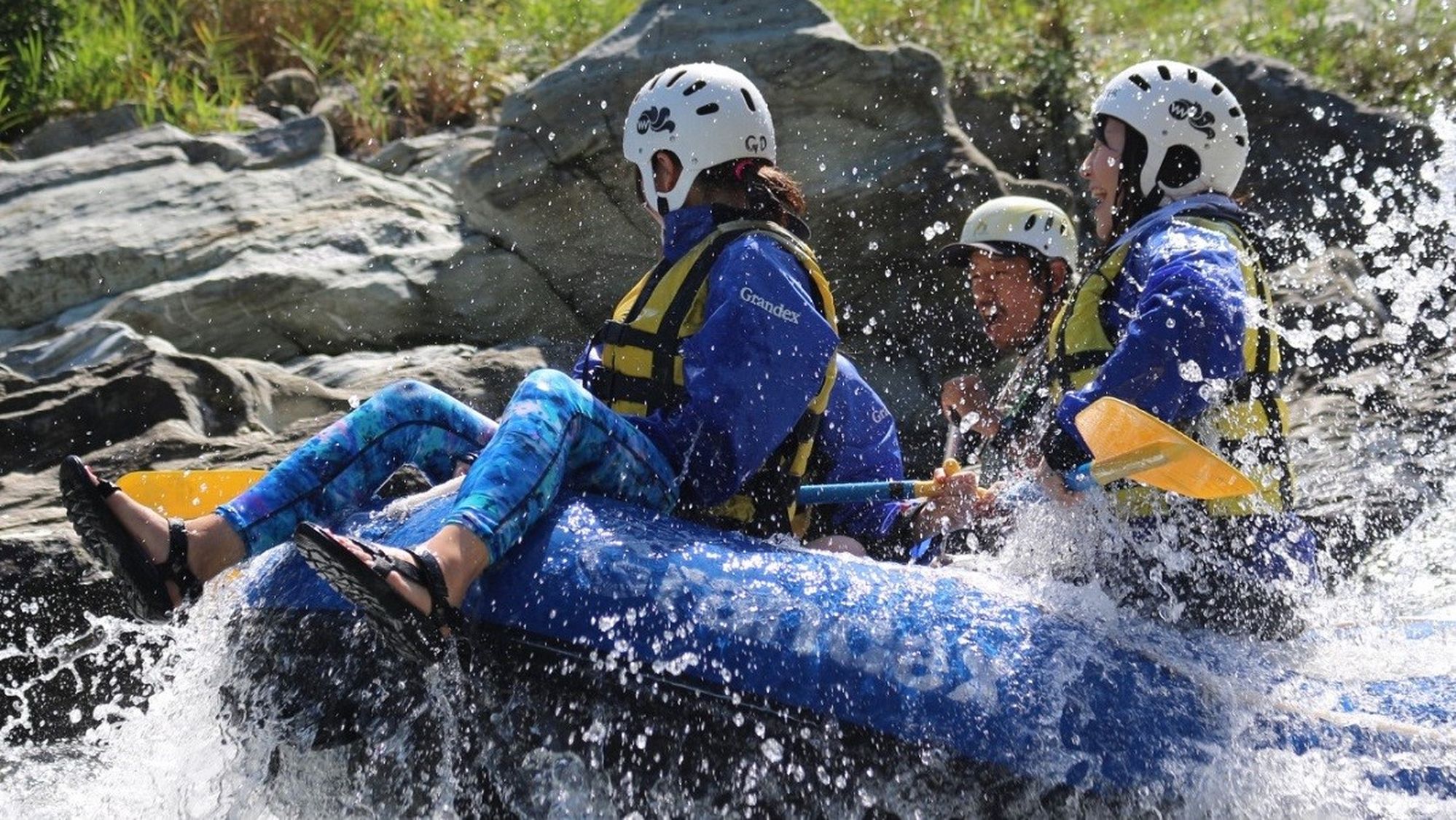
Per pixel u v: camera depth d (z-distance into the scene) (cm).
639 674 703
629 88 1355
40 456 1138
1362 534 1031
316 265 1377
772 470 813
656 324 790
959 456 991
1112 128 848
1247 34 1800
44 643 959
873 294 1365
